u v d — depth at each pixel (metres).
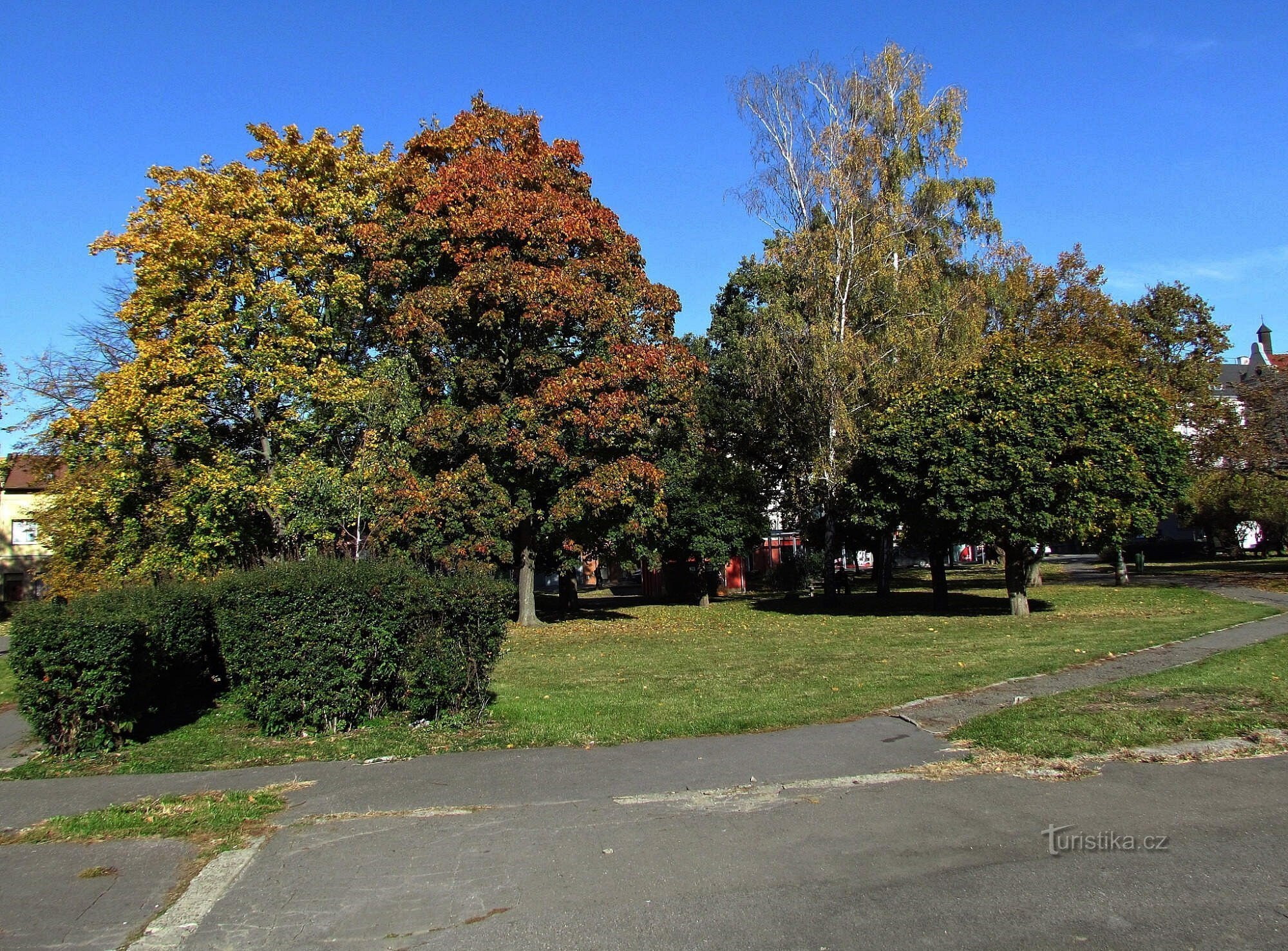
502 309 23.45
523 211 23.81
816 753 8.37
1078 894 5.03
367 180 25.17
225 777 7.99
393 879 5.50
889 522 25.44
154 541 22.77
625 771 7.86
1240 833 5.91
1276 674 11.66
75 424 21.75
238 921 4.96
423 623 10.05
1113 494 22.36
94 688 8.94
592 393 23.58
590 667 15.95
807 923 4.75
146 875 5.62
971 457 22.73
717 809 6.75
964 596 32.84
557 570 32.72
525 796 7.18
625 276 25.61
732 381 36.03
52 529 28.12
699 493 31.59
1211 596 27.28
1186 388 37.12
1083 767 7.55
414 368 24.06
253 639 9.67
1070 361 24.03
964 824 6.24
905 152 32.38
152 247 21.61
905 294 29.53
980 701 10.60
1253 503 39.03
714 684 13.12
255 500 22.19
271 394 21.72
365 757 8.60
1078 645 16.30
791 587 38.66
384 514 22.50
